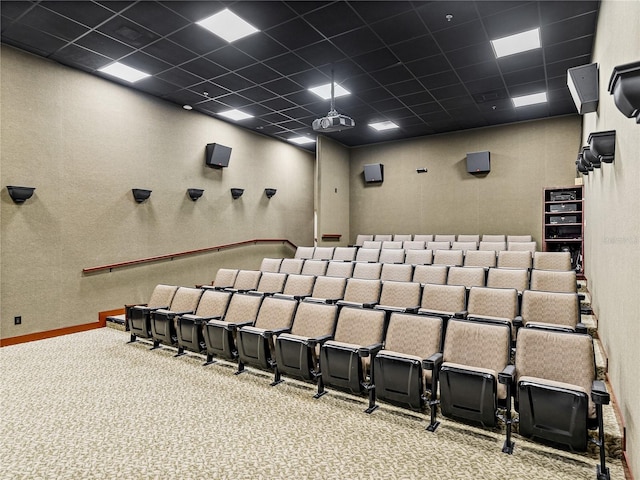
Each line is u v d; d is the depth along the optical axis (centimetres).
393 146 860
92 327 489
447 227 791
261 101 607
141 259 550
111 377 318
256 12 370
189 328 356
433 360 227
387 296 376
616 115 239
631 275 183
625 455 184
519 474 186
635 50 191
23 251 428
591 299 406
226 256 692
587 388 209
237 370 337
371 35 414
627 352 188
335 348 263
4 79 416
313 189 936
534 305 301
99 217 502
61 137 464
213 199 673
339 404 268
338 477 184
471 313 326
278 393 287
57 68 463
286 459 199
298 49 443
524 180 715
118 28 395
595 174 379
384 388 244
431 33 410
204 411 256
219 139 689
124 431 229
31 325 434
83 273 483
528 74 513
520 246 588
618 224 227
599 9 354
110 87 520
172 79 521
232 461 198
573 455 203
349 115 682
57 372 330
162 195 584
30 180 435
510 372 209
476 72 508
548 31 405
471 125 746
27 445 213
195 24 390
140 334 411
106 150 512
